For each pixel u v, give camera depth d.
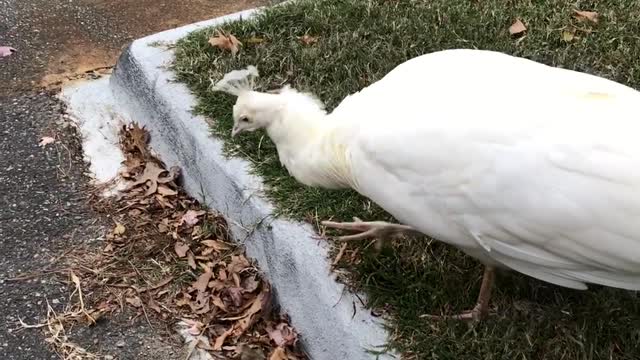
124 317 0.95
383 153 0.74
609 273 0.69
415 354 0.79
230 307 0.96
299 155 0.86
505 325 0.82
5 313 0.95
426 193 0.73
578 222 0.66
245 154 1.04
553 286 0.85
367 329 0.82
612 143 0.66
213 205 1.08
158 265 1.01
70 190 1.12
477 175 0.69
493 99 0.71
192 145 1.09
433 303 0.84
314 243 0.91
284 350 0.91
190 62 1.18
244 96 0.90
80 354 0.91
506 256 0.73
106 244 1.04
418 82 0.76
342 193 0.97
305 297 0.90
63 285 0.99
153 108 1.18
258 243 0.98
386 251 0.90
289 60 1.17
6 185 1.12
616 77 1.13
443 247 0.90
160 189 1.11
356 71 1.15
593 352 0.79
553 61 1.16
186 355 0.91
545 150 0.67
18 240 1.04
